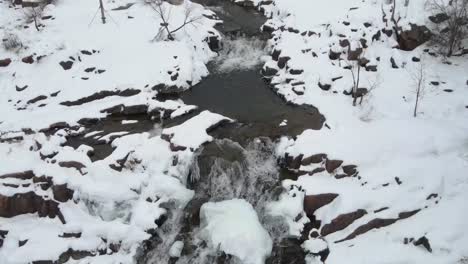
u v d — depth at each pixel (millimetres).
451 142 15852
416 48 20688
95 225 15031
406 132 16469
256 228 14648
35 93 20125
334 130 17016
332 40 21500
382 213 14375
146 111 19344
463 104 17828
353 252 13820
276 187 15812
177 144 16688
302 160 16094
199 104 19703
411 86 18953
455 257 12805
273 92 20469
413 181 14969
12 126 18438
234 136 17641
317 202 15055
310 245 14211
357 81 18219
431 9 20719
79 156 16500
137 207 15336
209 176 16172
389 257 13336
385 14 22000
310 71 20469
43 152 16750
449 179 14859
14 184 15852
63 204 15703
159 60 21297
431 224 13742
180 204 15539
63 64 21297
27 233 15156
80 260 14484
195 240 14883
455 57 20344
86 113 18859
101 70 21172
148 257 14703
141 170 16297
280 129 17859
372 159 15625
